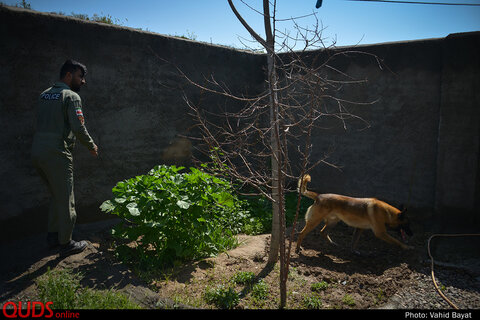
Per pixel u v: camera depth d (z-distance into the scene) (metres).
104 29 5.40
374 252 5.25
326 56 7.11
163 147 6.43
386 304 3.68
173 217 4.25
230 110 7.58
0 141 4.52
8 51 4.49
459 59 5.84
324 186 7.66
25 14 4.60
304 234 5.20
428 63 6.21
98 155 5.55
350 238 5.87
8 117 4.57
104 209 4.13
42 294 3.27
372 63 6.75
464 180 6.02
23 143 4.73
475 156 5.88
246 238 5.56
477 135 5.82
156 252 4.37
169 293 3.59
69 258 4.06
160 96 6.28
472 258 4.74
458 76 5.88
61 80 4.14
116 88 5.65
